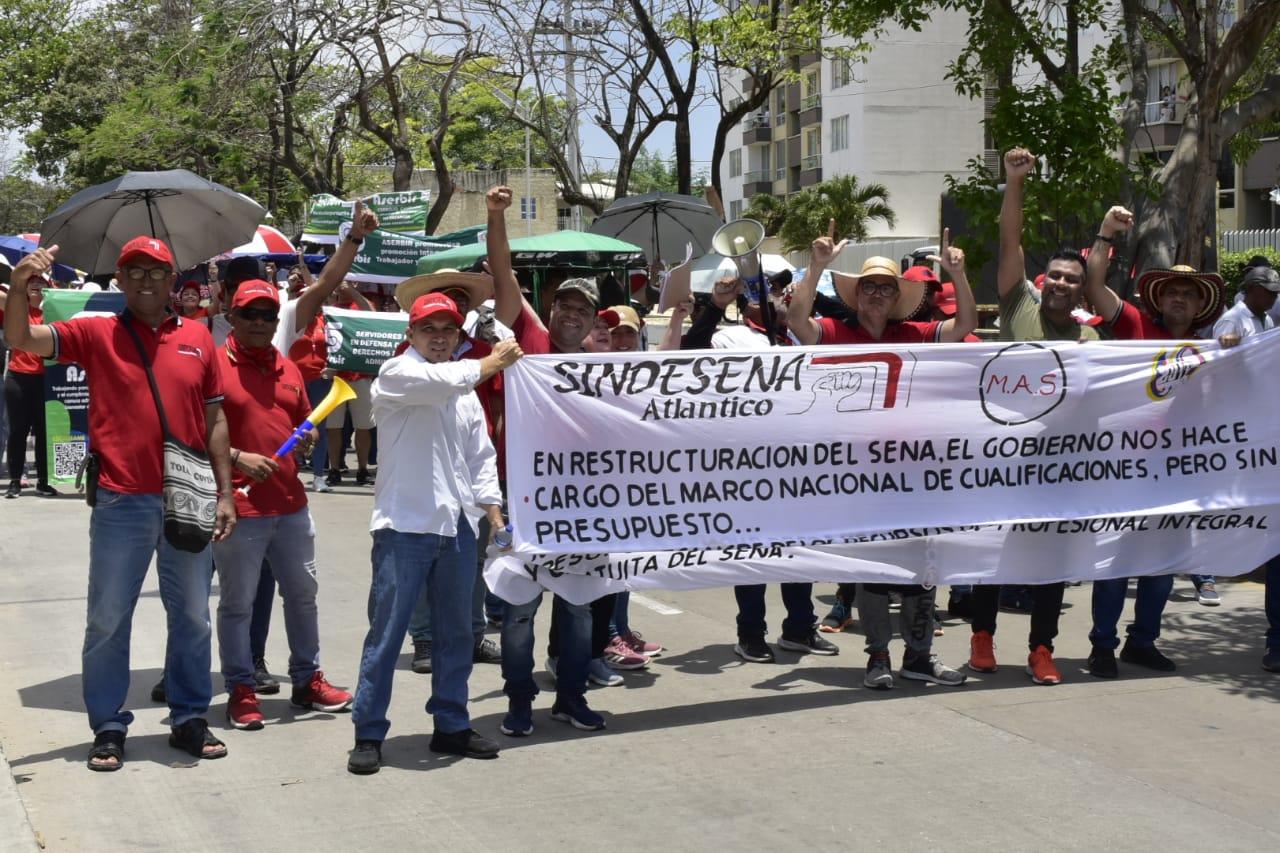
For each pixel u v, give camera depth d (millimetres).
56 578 9508
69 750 5816
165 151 26781
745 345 7371
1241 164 15531
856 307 7254
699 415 6402
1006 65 12961
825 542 6590
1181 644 7809
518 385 6148
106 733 5602
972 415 6824
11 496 13484
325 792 5301
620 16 19594
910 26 14453
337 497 13789
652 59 19812
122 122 26062
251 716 6195
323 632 8039
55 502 13195
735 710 6484
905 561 6746
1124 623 8406
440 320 5496
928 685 6914
